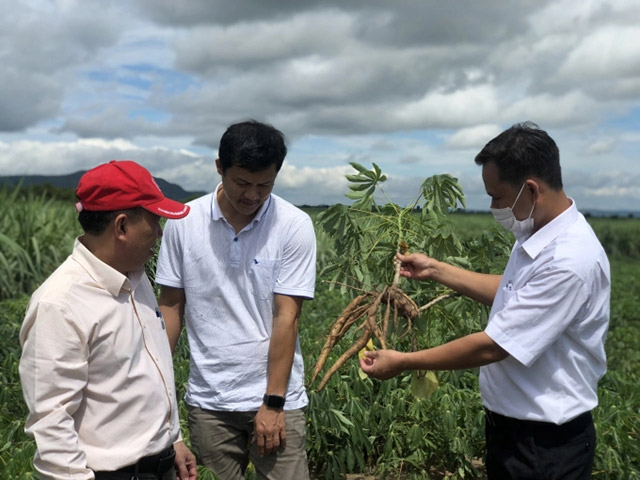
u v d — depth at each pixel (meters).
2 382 5.01
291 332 2.86
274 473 2.94
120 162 2.25
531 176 2.45
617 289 16.14
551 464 2.54
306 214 2.96
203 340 2.93
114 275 2.21
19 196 11.71
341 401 4.63
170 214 2.23
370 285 3.54
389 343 3.39
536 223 2.54
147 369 2.31
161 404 2.34
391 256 3.56
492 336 2.49
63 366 2.10
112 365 2.21
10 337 6.11
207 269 2.87
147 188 2.22
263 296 2.88
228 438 2.98
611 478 4.27
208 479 3.22
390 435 4.47
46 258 11.02
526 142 2.44
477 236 3.89
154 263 4.13
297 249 2.88
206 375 2.94
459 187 3.48
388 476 4.61
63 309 2.11
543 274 2.45
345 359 2.97
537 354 2.45
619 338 9.31
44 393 2.09
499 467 2.69
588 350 2.54
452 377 4.95
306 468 3.01
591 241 2.48
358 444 4.39
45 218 11.85
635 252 30.31
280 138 2.63
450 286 3.19
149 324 2.40
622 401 5.07
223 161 2.62
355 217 3.61
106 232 2.21
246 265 2.86
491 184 2.53
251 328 2.90
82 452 2.14
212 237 2.87
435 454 4.65
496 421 2.70
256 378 2.91
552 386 2.52
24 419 4.48
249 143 2.54
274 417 2.85
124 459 2.23
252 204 2.69
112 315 2.21
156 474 2.35
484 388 2.72
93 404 2.22
